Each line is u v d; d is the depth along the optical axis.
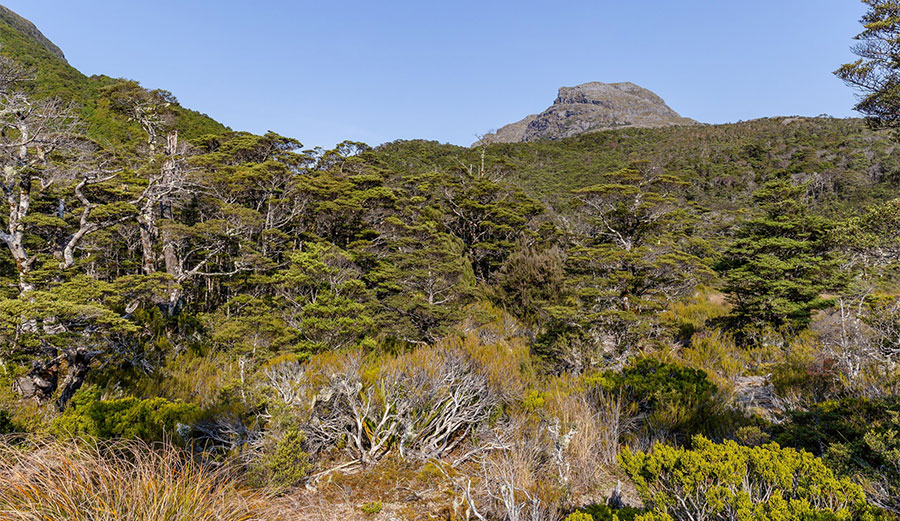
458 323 10.73
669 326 11.29
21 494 2.51
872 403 4.44
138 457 2.96
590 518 2.34
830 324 10.34
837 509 2.18
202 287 18.97
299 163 23.84
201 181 16.94
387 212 20.66
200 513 2.69
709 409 5.57
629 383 6.21
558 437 4.06
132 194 14.69
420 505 3.66
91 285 8.51
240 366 7.45
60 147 10.03
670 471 2.55
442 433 5.12
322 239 18.00
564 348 8.62
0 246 16.55
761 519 2.04
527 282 12.49
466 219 21.03
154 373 8.36
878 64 6.58
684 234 17.80
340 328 9.12
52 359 6.80
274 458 3.70
